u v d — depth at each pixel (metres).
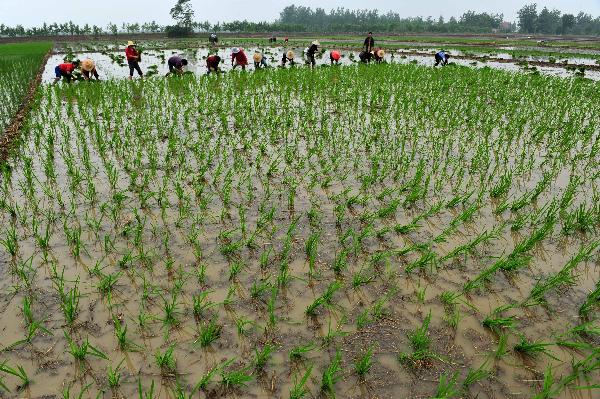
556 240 4.36
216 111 9.91
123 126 8.41
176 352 2.91
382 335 3.09
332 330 3.13
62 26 61.53
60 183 5.61
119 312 3.26
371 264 3.90
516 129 8.38
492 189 5.53
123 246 4.12
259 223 4.54
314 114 9.73
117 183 5.62
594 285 3.67
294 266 3.89
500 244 4.29
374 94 11.81
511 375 2.77
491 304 3.42
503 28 148.50
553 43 45.94
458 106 10.16
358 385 2.68
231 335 3.07
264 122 8.82
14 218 4.61
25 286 3.52
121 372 2.75
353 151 7.09
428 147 7.32
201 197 5.24
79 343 2.96
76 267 3.78
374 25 106.19
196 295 3.47
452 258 4.04
